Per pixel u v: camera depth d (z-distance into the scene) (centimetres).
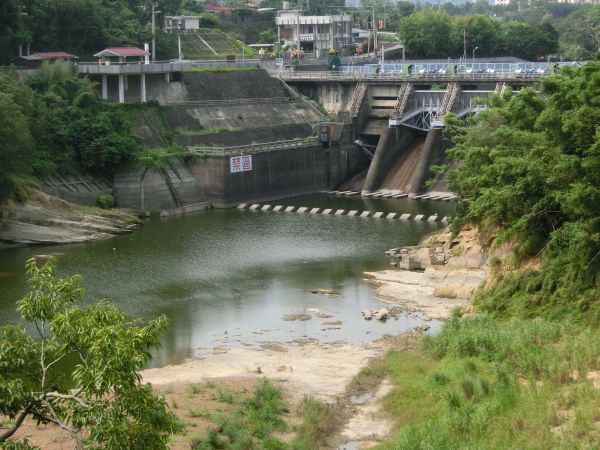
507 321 8594
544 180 8838
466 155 11106
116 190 15200
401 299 10306
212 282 11069
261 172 16575
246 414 6391
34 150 14275
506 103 12406
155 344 4269
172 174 15775
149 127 16350
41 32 17750
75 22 18212
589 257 8288
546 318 8356
